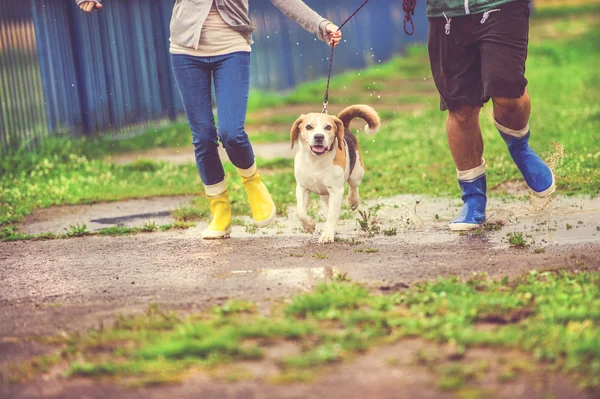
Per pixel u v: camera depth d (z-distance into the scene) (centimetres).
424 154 1695
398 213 1158
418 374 525
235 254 944
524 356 546
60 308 746
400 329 602
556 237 934
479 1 934
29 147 1822
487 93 940
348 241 983
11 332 674
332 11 3691
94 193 1474
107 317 702
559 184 1232
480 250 891
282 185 1460
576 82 2811
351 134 1100
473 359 545
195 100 1013
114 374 553
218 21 991
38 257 1002
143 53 2411
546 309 628
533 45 4184
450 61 985
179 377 540
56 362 587
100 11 2200
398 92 3162
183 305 721
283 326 609
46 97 1928
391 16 4128
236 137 996
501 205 1148
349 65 3838
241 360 562
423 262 841
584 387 496
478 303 648
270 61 3341
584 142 1559
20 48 1847
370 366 541
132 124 2336
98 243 1073
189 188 1511
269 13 3334
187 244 1029
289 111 2850
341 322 631
